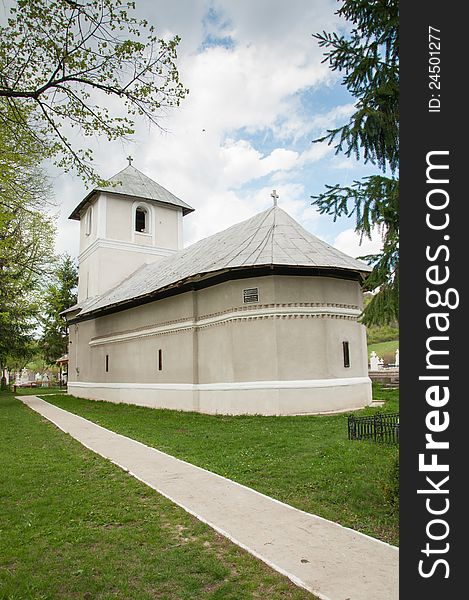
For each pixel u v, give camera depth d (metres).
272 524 6.48
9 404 27.12
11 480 9.04
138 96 9.86
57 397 32.97
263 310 17.62
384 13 5.66
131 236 32.50
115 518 6.88
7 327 35.69
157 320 22.69
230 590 4.73
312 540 5.88
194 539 6.06
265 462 10.00
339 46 6.12
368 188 5.75
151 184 34.34
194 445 12.27
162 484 8.59
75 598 4.71
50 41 8.99
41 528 6.54
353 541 5.83
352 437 11.88
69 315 35.75
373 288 5.97
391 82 5.80
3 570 5.30
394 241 5.69
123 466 10.06
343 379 18.03
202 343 19.81
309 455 10.39
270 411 17.05
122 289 28.53
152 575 5.09
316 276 18.08
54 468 9.96
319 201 6.02
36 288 26.41
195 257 23.38
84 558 5.57
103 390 28.39
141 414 19.88
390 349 49.44
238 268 17.19
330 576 4.91
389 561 5.24
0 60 9.22
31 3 8.56
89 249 32.97
